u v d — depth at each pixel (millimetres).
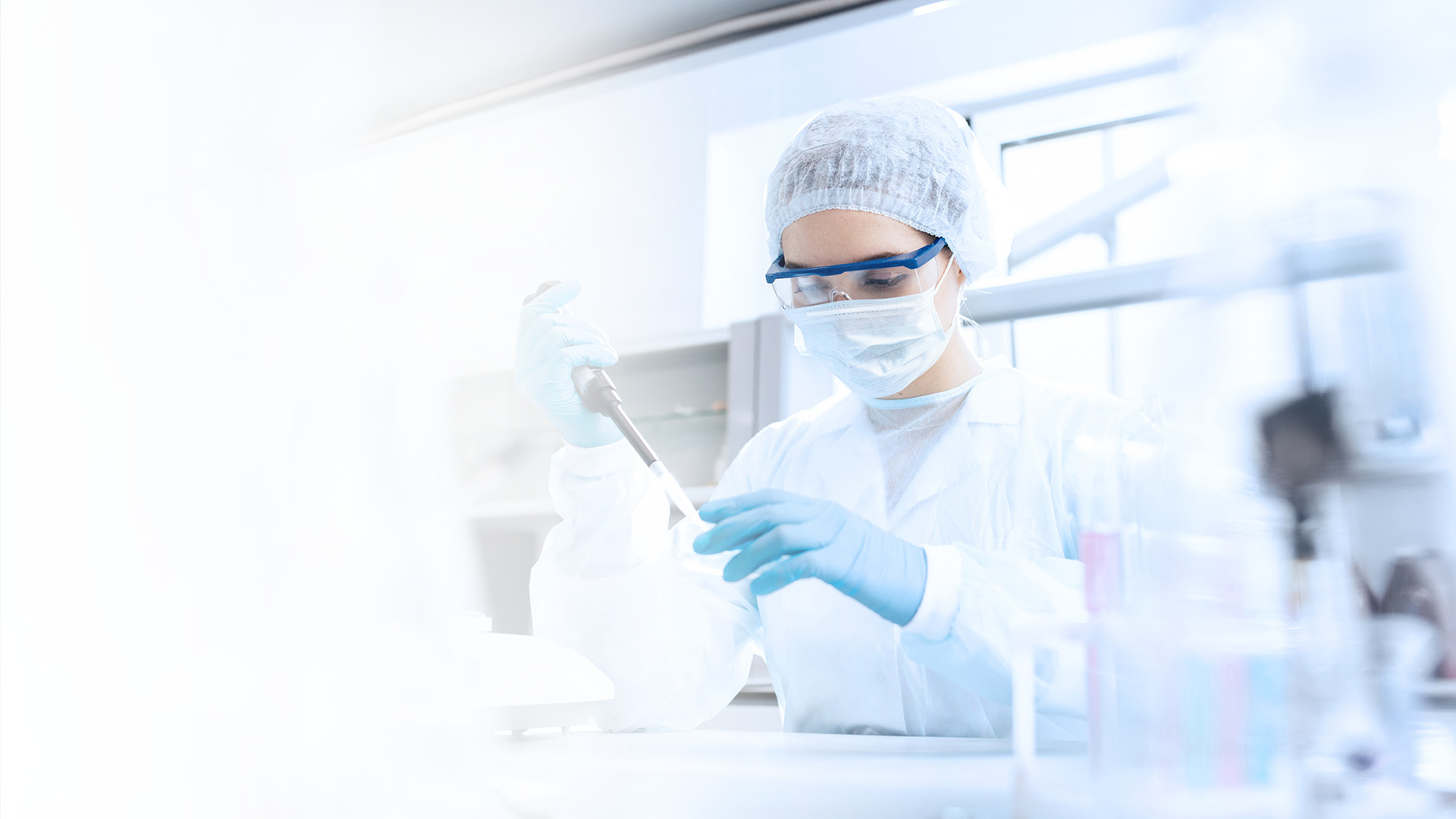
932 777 517
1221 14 467
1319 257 426
